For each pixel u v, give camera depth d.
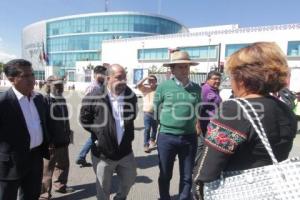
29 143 2.84
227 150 1.50
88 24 73.81
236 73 1.62
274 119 1.51
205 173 1.55
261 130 1.46
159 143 3.79
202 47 38.59
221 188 1.52
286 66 1.54
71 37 76.69
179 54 3.73
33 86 2.86
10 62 2.77
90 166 5.72
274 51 1.53
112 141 3.20
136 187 4.77
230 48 36.09
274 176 1.40
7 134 2.72
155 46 44.00
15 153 2.75
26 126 2.81
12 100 2.75
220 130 1.51
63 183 4.45
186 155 3.76
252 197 1.43
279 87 1.55
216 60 37.00
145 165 5.98
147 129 7.07
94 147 3.32
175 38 41.47
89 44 74.12
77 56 76.31
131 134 3.38
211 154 1.53
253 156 1.49
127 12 69.25
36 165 3.00
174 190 4.69
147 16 69.81
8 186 2.78
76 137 8.64
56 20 80.00
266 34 33.25
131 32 69.62
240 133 1.47
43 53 69.12
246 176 1.46
